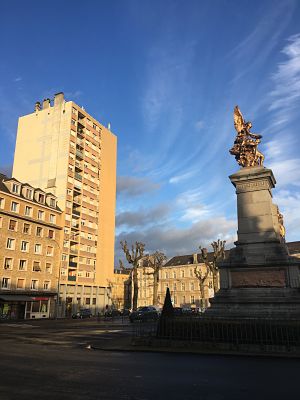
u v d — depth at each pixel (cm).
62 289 5791
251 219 1861
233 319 1395
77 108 6719
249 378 870
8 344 1625
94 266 6669
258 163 2009
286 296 1622
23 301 4822
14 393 701
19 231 4916
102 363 1082
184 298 9169
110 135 7681
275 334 1279
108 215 7238
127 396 691
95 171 7038
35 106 6944
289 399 683
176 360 1152
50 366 1012
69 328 2820
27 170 6600
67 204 6144
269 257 1722
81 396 684
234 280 1764
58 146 6438
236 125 2106
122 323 3572
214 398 685
